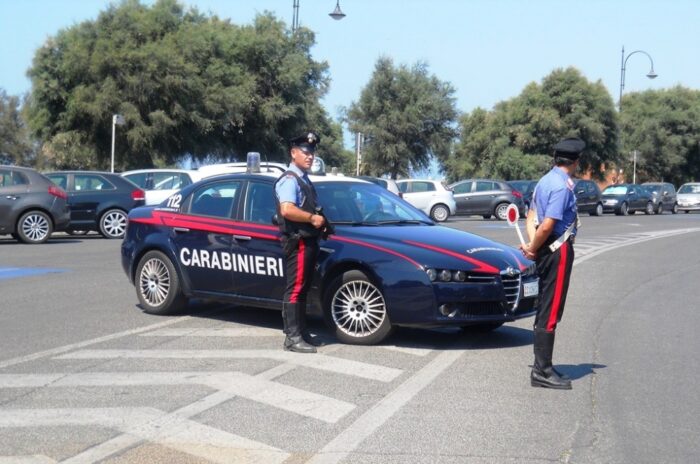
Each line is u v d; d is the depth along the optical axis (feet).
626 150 237.66
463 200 117.80
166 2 143.64
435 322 26.86
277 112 154.61
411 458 17.81
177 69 132.36
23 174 64.39
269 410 21.15
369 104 190.49
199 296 32.07
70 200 69.41
